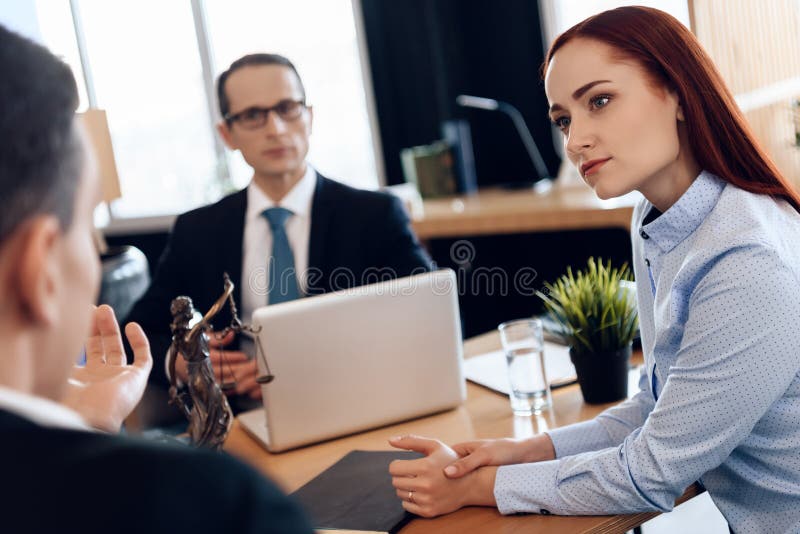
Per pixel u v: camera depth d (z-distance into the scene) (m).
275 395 1.87
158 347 2.52
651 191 1.51
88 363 1.18
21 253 0.57
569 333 1.94
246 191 2.80
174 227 2.85
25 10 5.04
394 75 5.18
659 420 1.38
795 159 3.06
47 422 0.55
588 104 1.43
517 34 4.88
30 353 0.60
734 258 1.33
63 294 0.61
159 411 2.50
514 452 1.58
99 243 4.20
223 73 2.73
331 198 2.77
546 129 4.91
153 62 5.98
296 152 2.68
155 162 6.14
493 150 5.12
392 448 1.81
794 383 1.36
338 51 5.46
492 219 3.99
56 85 0.60
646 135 1.41
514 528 1.42
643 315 1.68
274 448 1.90
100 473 0.51
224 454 0.55
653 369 1.57
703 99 1.41
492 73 5.03
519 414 1.95
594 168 1.45
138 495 0.50
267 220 2.75
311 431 1.90
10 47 0.59
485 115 5.09
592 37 1.42
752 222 1.37
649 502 1.38
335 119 5.57
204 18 5.77
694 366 1.35
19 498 0.51
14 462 0.52
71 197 0.60
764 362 1.30
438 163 4.71
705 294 1.35
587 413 1.91
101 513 0.50
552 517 1.44
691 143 1.44
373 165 5.53
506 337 1.95
